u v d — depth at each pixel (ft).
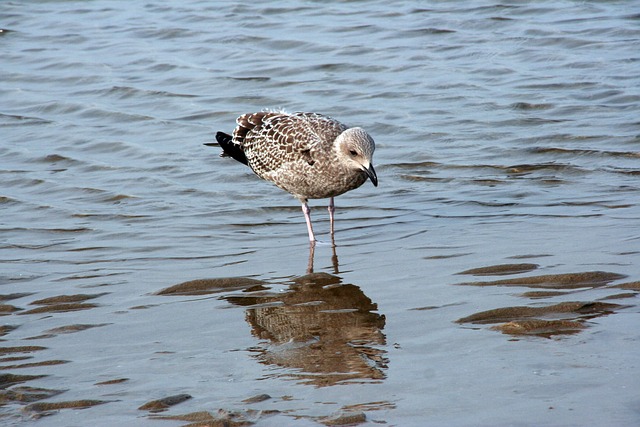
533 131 60.39
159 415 25.29
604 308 31.50
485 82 72.02
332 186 43.29
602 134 58.54
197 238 45.01
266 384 27.09
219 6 98.43
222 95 71.87
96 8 100.58
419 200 49.85
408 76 74.49
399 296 34.68
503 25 87.30
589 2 92.89
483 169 54.24
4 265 41.19
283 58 81.10
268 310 34.12
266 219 48.24
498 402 24.82
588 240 40.32
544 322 30.42
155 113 68.54
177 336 31.76
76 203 51.39
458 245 41.27
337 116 66.08
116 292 37.01
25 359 29.94
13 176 56.08
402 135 61.46
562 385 25.54
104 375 28.35
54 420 25.27
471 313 32.04
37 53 85.61
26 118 68.44
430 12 92.79
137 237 45.34
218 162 57.77
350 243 43.21
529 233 42.37
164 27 91.71
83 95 73.46
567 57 77.05
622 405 24.12
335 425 24.08
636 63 74.13
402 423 23.99
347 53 81.30
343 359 28.76
